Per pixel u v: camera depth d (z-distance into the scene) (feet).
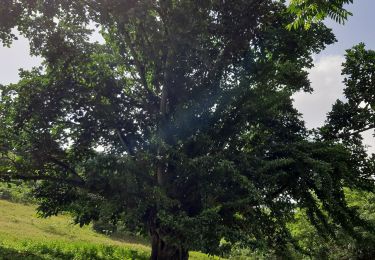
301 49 53.16
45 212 50.01
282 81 54.44
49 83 48.37
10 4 42.80
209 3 46.93
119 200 40.19
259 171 41.47
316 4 20.97
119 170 40.09
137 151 48.32
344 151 45.55
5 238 68.59
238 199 41.24
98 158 39.91
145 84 54.44
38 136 47.16
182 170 44.29
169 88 51.62
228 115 49.11
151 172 46.24
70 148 50.24
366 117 51.65
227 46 51.21
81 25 49.65
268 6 51.47
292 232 84.38
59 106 48.57
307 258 79.05
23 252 54.75
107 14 44.73
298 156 43.88
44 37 47.01
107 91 51.72
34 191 50.83
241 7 49.98
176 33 46.24
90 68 51.88
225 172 40.01
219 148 47.78
